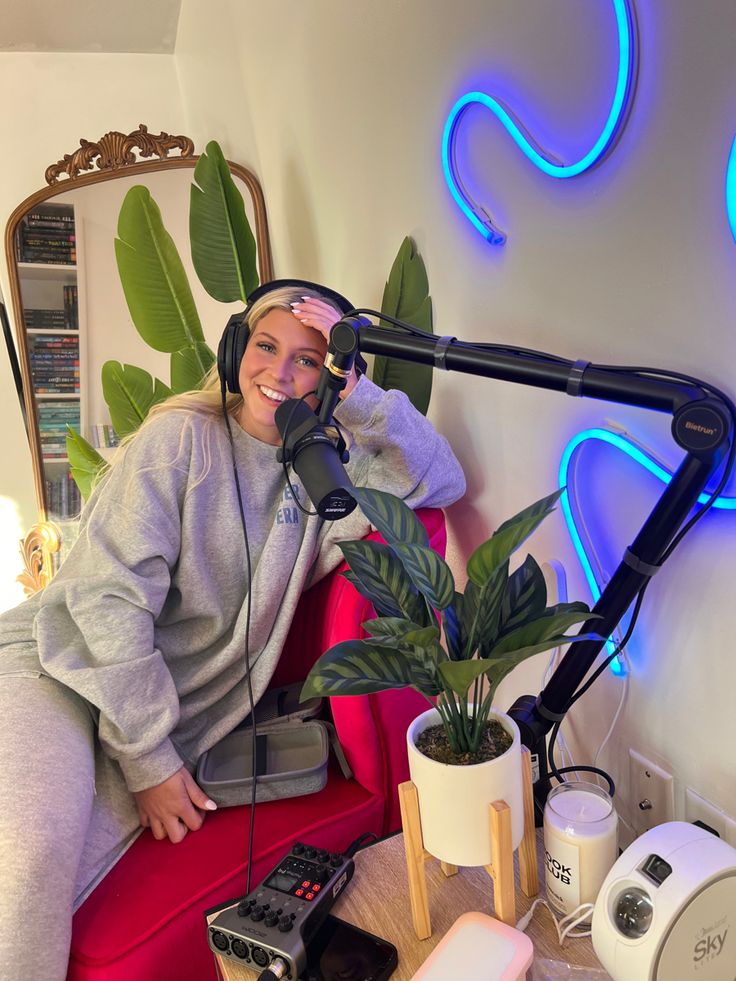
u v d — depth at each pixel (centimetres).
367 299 170
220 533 136
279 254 226
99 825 116
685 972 74
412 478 133
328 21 165
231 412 145
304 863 98
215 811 124
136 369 231
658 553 88
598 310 101
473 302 130
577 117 100
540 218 110
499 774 82
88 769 114
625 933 75
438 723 92
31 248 248
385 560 87
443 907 92
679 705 97
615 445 99
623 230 95
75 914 106
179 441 135
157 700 122
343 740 128
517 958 79
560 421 113
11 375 265
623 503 103
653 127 88
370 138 156
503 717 89
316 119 179
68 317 252
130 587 125
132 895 108
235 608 139
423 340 84
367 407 128
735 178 78
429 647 80
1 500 273
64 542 262
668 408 75
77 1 226
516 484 128
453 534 152
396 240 153
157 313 213
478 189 123
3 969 91
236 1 209
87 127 262
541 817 103
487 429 134
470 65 120
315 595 147
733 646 88
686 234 86
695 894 72
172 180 245
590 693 115
